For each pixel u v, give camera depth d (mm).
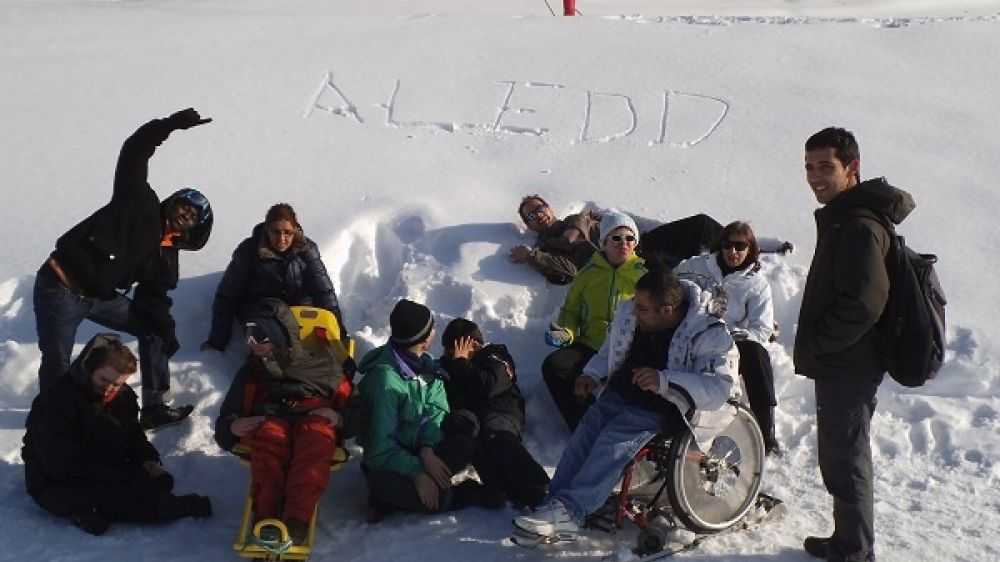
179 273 6590
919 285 4305
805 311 4410
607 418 4898
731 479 4840
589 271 6270
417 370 5402
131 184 5582
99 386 5020
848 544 4531
